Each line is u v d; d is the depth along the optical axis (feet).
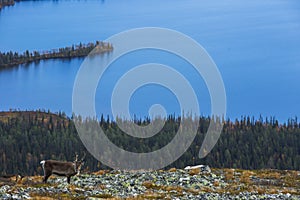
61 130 423.64
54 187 95.76
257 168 390.42
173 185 107.65
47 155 386.52
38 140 406.00
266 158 395.75
